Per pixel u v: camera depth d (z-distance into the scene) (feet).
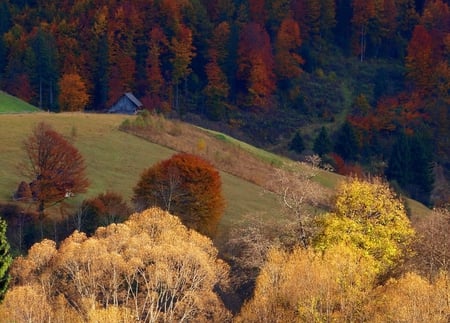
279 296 204.33
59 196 336.90
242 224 343.26
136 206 334.65
